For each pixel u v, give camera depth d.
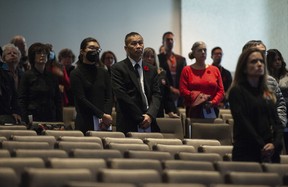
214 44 20.00
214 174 7.49
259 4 20.03
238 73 9.02
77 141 9.54
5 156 8.04
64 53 15.70
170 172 7.31
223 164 8.22
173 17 20.14
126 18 19.97
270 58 11.85
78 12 19.72
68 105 15.02
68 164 7.45
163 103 12.89
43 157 8.18
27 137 9.38
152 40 20.08
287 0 19.89
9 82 11.80
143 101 11.13
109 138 9.77
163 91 12.86
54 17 19.58
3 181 6.76
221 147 9.89
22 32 19.39
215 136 11.83
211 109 12.50
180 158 8.86
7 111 11.77
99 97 11.23
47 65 14.55
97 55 11.23
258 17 20.00
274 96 9.05
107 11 19.88
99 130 11.05
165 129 12.06
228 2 20.06
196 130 11.80
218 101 12.57
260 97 8.92
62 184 6.71
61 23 19.62
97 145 9.16
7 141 8.84
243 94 8.85
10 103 11.81
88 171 6.92
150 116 10.94
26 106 12.38
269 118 8.94
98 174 7.00
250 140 8.73
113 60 16.02
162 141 10.09
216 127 11.86
